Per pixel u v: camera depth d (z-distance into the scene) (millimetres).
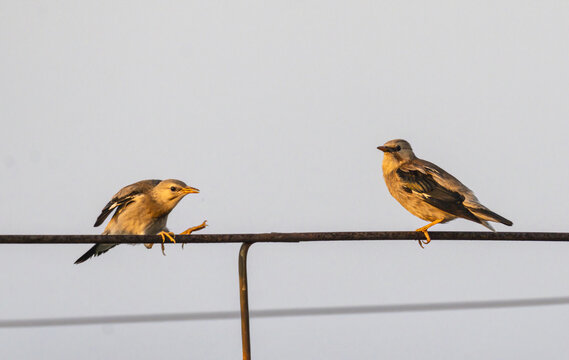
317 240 8352
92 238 7691
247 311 7926
